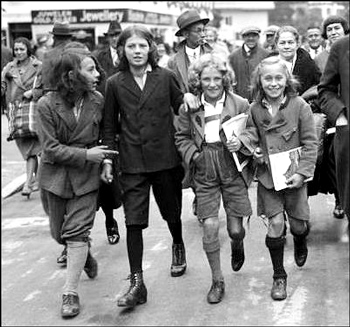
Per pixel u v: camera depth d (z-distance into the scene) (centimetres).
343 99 416
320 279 512
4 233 703
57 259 604
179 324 450
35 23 1881
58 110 468
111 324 457
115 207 546
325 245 586
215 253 476
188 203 772
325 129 550
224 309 470
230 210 479
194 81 467
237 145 462
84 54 470
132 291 471
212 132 470
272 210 477
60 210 481
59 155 460
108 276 549
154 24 2083
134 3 2050
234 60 916
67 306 473
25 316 480
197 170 474
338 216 663
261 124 468
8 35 2023
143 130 480
